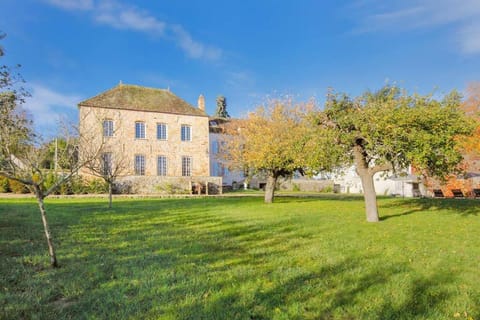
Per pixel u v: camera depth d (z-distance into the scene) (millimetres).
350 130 10906
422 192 29734
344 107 11297
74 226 9055
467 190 26031
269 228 8930
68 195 24547
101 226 9141
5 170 4961
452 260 5367
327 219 10945
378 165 10688
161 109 33062
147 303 3521
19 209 13391
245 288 3984
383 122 9586
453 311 3348
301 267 4977
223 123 43156
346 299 3652
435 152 9547
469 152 21422
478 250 6121
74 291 3895
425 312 3314
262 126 18719
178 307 3406
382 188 36156
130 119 31297
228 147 27719
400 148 9523
